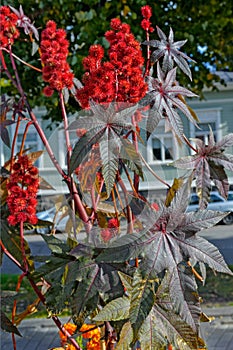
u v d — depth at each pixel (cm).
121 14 468
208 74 515
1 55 87
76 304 78
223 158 83
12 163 85
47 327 375
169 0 490
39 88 434
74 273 80
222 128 821
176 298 74
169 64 90
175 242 75
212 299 420
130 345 83
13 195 78
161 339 76
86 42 443
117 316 76
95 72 77
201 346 84
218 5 505
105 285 79
